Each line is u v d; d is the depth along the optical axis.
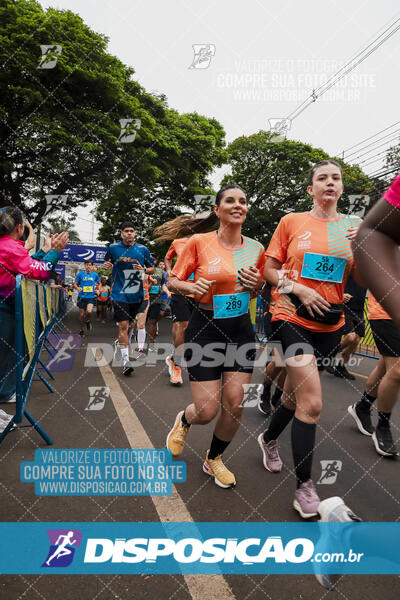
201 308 2.18
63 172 14.17
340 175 2.14
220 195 2.19
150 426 3.05
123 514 1.84
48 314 6.00
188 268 2.22
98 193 15.64
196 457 2.56
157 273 7.21
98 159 14.20
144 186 16.03
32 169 13.91
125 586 1.39
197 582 1.42
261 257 2.30
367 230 0.70
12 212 2.86
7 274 2.83
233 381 2.09
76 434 2.83
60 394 3.95
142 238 18.20
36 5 13.11
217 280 2.10
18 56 11.94
